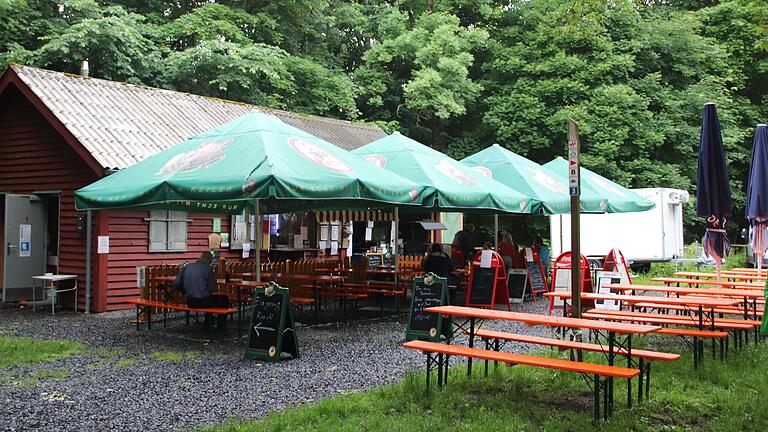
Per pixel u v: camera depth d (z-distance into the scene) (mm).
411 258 16656
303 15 29750
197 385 7145
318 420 5680
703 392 6602
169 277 11875
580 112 27375
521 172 14461
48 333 10773
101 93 15766
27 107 15148
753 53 31844
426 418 5773
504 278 13086
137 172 9898
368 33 32062
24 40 22203
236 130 9906
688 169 29938
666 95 29688
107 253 13680
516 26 32625
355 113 29047
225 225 16562
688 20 31250
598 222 22922
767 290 6266
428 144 33188
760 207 10320
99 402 6453
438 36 28703
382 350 9203
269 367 8078
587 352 8672
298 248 18531
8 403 6418
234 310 10055
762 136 10477
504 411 5938
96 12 22719
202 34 24641
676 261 21734
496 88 31547
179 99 17641
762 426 5508
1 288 15523
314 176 8750
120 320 12320
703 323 8398
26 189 15188
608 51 29141
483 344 9617
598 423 5582
